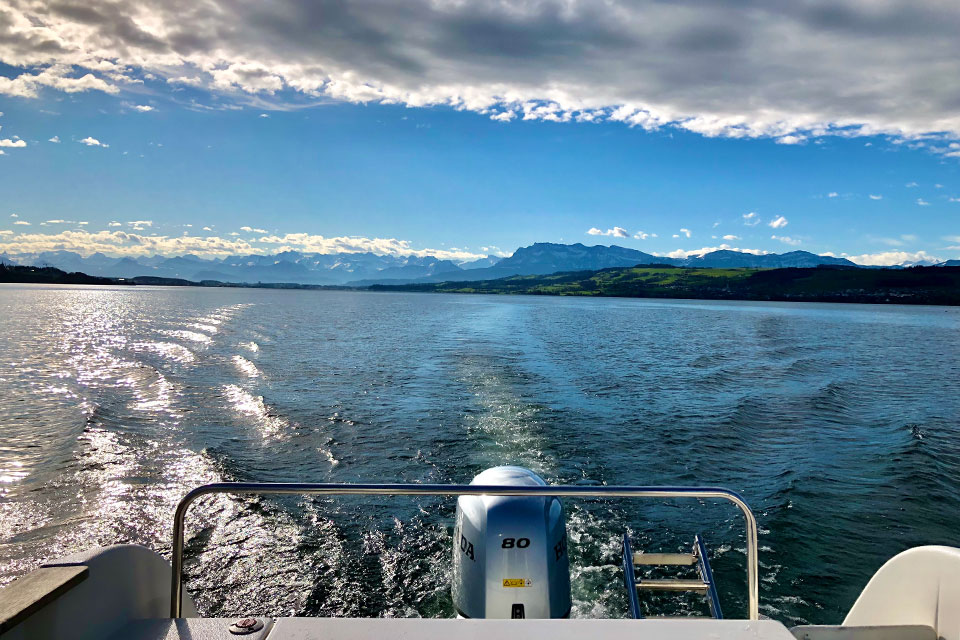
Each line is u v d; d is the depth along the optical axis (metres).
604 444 15.96
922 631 2.65
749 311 119.69
